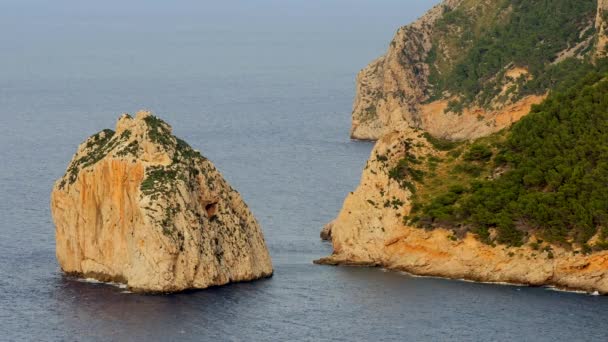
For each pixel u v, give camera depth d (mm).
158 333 176750
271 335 176750
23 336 176375
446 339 175750
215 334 176750
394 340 175500
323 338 176000
